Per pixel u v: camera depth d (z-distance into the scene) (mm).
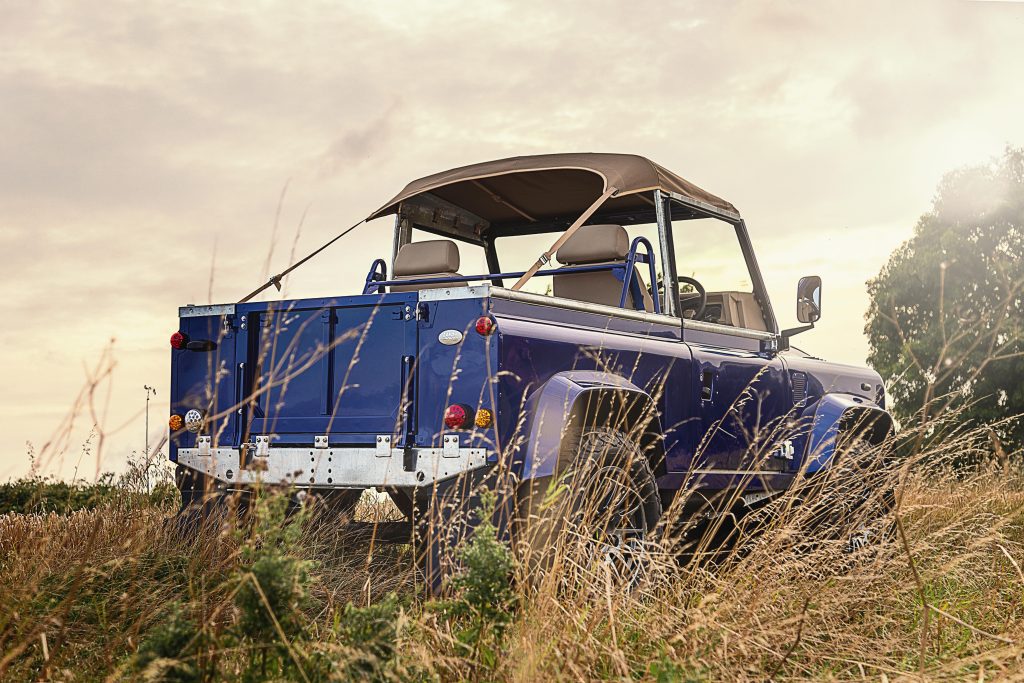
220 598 3096
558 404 4449
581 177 6078
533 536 4047
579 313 5023
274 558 2615
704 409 5664
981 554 4555
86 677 3248
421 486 4426
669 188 5879
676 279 5945
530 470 4270
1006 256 28578
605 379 4820
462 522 4230
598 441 4637
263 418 4930
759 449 5773
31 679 3178
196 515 4707
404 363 4539
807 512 4172
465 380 4379
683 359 5539
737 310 6617
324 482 4664
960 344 27234
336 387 4746
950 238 29406
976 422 26109
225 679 2664
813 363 7020
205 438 4992
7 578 3842
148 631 3613
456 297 4457
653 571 3771
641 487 4766
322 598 4113
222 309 5051
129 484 4473
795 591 3732
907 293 29594
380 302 4633
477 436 4297
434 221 6844
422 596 4195
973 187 30109
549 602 3311
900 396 28422
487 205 6859
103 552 4184
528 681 2916
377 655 2645
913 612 4043
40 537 4359
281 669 2691
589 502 4340
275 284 5867
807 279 6488
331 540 4680
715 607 3412
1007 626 3887
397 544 5133
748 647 3262
